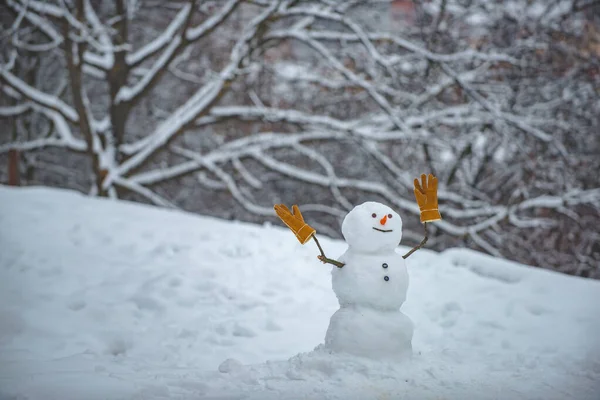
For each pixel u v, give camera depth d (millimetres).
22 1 18938
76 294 8320
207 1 20375
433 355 6562
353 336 5637
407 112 19844
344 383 5141
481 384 5395
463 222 21078
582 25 21125
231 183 20188
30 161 24188
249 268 9477
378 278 5707
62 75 24469
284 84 22641
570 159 20078
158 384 5121
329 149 23094
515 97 20562
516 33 20719
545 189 21406
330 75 22062
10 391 4945
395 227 5840
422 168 21703
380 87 19828
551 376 5934
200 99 19984
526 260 21594
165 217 11930
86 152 20375
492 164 22062
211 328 7586
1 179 25594
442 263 10375
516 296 9039
